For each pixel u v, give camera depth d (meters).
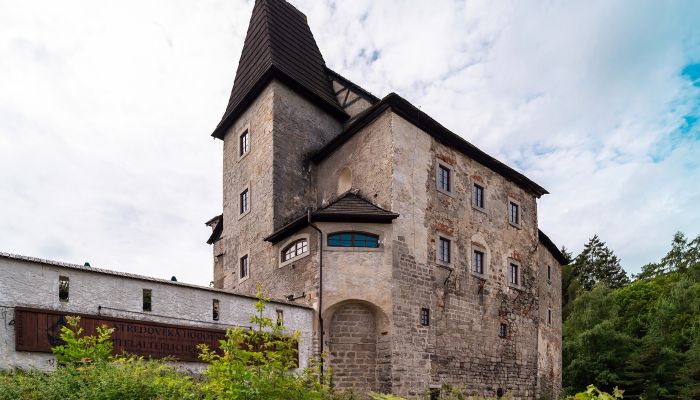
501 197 23.16
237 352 6.70
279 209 20.19
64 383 8.28
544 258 27.73
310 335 16.28
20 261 10.59
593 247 59.12
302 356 15.73
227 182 24.09
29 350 10.30
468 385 19.05
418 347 17.30
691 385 26.69
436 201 19.42
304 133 21.81
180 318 12.92
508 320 22.06
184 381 8.97
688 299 38.34
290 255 18.75
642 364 29.08
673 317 37.53
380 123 18.77
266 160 20.94
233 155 23.81
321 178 21.48
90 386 8.12
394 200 17.69
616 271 57.62
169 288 12.91
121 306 11.92
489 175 22.64
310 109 22.33
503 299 22.00
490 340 20.72
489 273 21.44
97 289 11.62
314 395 6.88
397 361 16.47
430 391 17.22
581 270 56.72
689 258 55.91
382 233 17.36
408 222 18.02
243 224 22.16
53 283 10.99
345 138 20.25
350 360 16.73
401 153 18.33
